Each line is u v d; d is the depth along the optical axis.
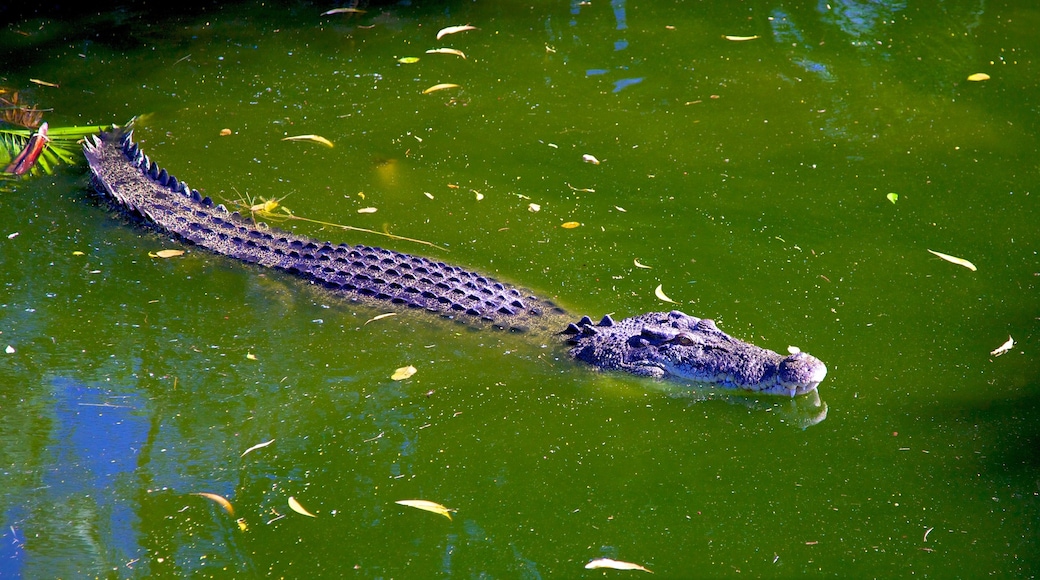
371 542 5.83
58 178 9.73
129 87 11.49
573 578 5.59
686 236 8.91
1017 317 7.79
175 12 13.40
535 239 8.95
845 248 8.70
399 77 11.81
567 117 10.98
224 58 12.22
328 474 6.34
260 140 10.48
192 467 6.37
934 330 7.66
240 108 11.12
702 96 11.41
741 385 7.14
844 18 13.30
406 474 6.35
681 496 6.20
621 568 5.62
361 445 6.60
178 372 7.25
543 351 7.67
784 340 7.57
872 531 5.91
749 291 8.16
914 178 9.81
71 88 11.44
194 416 6.82
